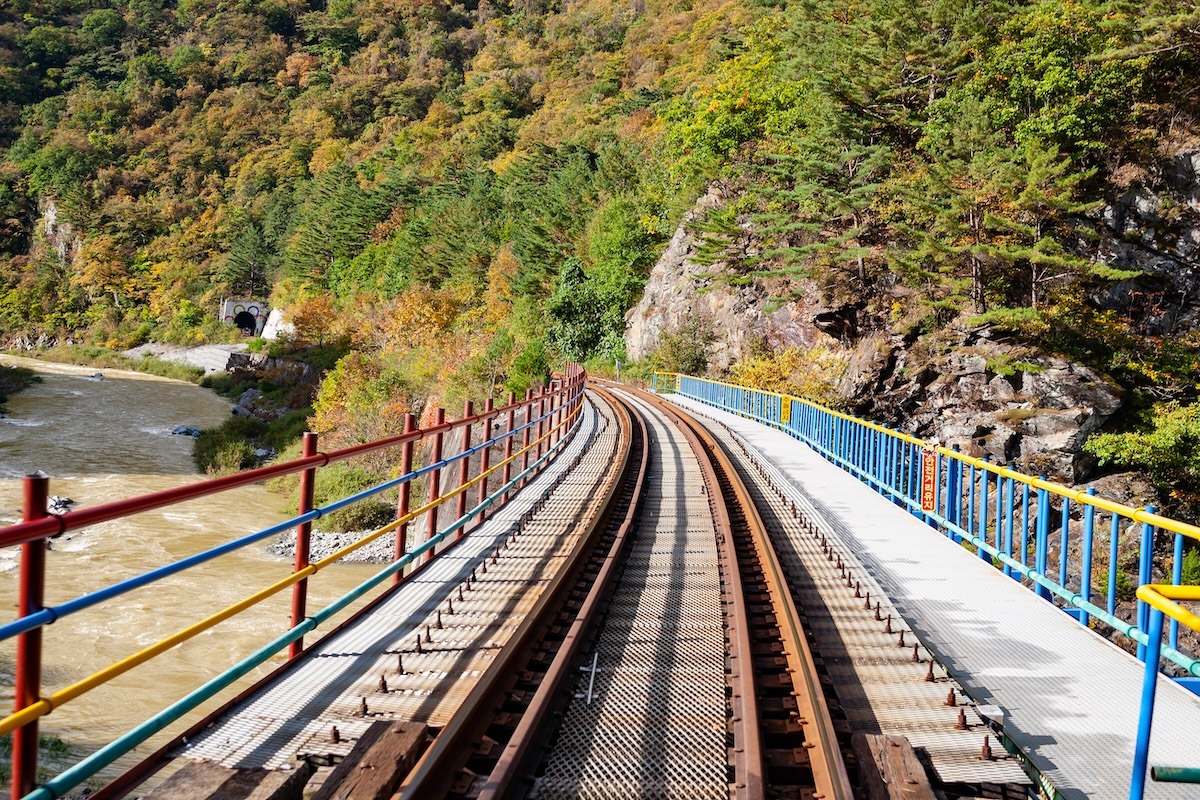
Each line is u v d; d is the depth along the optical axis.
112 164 175.88
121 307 129.50
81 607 3.49
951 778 4.50
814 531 10.91
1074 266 29.39
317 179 141.00
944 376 31.08
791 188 44.88
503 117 161.75
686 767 4.49
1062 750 4.92
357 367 48.53
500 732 4.95
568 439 20.22
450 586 7.88
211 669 13.38
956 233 32.00
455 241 89.25
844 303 37.75
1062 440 27.27
